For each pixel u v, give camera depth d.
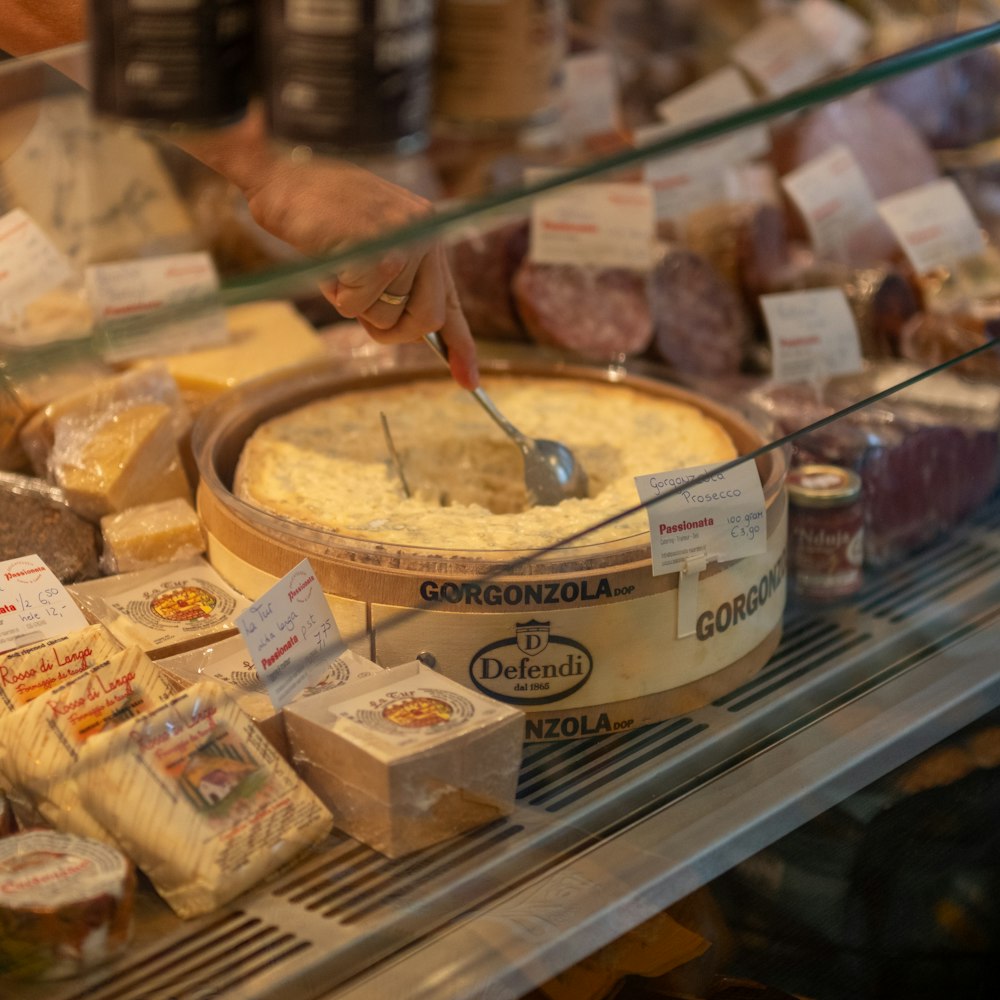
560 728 1.18
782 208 1.80
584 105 1.04
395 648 1.14
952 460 1.52
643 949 1.04
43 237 0.96
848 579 1.41
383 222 0.85
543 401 1.61
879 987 1.34
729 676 1.26
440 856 1.04
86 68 0.94
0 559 1.24
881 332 1.63
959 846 1.36
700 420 1.54
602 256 1.71
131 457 1.35
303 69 0.83
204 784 0.98
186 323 0.87
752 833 1.12
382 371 1.66
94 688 1.02
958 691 1.31
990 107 1.86
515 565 1.10
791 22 1.38
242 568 1.24
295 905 0.98
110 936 0.90
